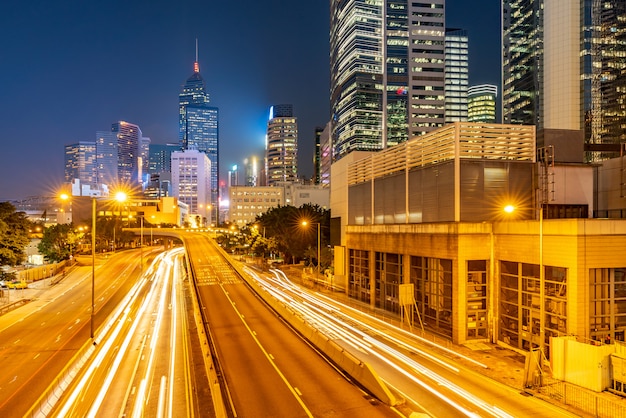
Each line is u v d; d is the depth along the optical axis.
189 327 43.50
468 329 35.62
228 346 35.88
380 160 56.34
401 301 37.47
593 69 166.75
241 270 90.62
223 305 55.62
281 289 69.38
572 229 28.48
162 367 31.06
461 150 40.72
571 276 28.47
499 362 30.45
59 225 117.62
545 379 26.94
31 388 28.50
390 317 46.28
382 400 24.08
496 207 40.47
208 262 106.88
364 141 199.62
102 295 68.31
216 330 41.66
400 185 50.88
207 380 27.95
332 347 32.28
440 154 43.06
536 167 41.41
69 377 28.81
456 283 35.69
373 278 53.03
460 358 31.42
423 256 41.62
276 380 27.67
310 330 37.88
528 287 32.56
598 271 28.77
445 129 42.28
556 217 41.53
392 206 52.75
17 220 62.34
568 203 41.94
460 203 40.00
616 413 21.69
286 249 105.00
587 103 165.88
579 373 25.78
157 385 27.33
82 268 103.75
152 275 92.12
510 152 41.84
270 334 39.91
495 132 41.62
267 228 114.44
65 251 110.69
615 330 28.91
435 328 39.88
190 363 31.78
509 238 34.03
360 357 31.94
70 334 43.22
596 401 21.64
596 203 48.78
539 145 47.25
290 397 24.88
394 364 30.25
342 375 28.52
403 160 50.41
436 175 43.47
